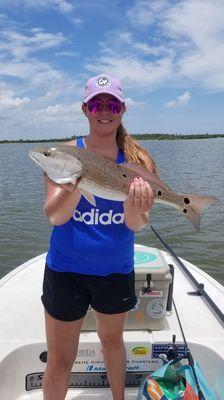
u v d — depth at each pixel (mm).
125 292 2764
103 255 2646
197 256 9477
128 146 2877
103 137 2779
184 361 3178
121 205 2648
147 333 3385
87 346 3260
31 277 4574
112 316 2758
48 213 2588
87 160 2521
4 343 3279
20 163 44875
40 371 3326
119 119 2738
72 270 2666
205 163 37375
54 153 2479
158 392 2678
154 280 3312
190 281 4535
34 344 3287
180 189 19688
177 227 11938
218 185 20938
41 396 3256
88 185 2535
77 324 2734
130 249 2770
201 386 2705
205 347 3303
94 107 2676
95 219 2631
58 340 2732
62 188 2490
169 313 3727
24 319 3652
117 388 2951
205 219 12875
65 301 2660
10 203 16922
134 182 2492
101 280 2695
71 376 3303
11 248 10555
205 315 3760
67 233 2652
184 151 68375
